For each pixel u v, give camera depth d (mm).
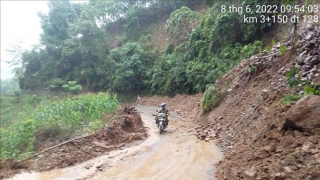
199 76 19422
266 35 15258
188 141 9664
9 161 7578
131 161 7613
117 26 45312
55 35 35156
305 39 9141
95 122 11453
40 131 10750
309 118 5465
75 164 7637
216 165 6781
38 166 7465
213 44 19375
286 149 5379
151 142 9805
